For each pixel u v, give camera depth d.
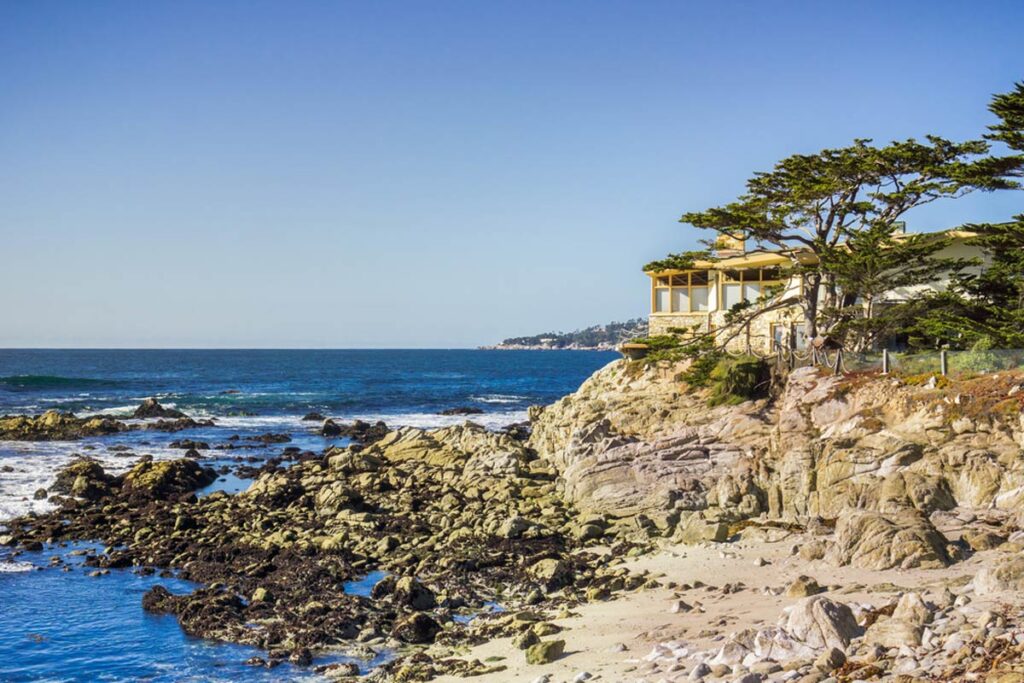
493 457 48.31
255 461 59.69
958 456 31.30
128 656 24.17
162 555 34.19
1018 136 37.00
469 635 24.41
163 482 48.19
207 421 81.38
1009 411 32.31
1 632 26.14
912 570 24.62
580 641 22.16
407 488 45.41
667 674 17.69
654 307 62.94
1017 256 39.81
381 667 22.41
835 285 48.47
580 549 33.19
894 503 30.55
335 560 32.69
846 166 44.28
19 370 187.88
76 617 27.44
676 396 49.28
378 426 79.19
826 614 17.62
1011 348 38.75
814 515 32.97
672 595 25.83
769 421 41.50
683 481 36.97
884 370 39.09
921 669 15.10
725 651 17.77
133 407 93.62
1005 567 19.42
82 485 46.50
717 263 53.22
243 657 23.94
